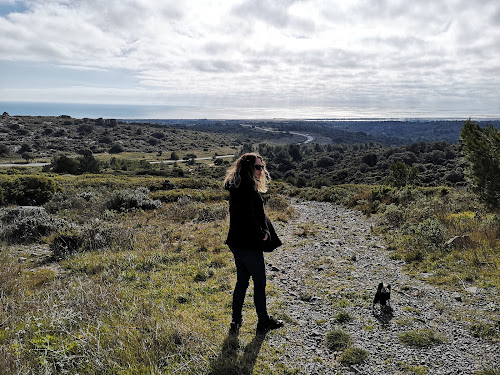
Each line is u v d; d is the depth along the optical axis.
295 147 141.38
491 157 9.08
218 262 6.50
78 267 6.46
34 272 6.29
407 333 3.64
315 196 20.03
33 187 16.94
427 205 11.20
